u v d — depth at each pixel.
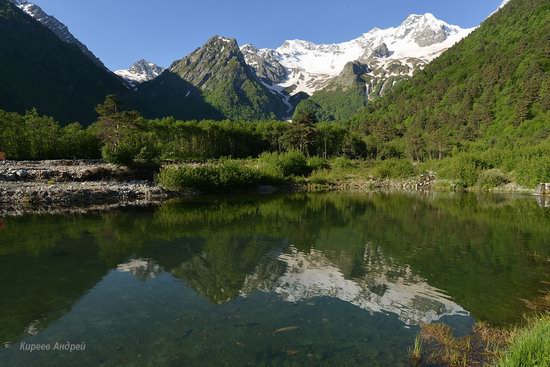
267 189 58.84
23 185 39.22
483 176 64.94
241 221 29.81
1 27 193.50
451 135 137.88
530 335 8.48
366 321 11.27
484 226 28.41
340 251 20.23
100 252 19.42
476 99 150.62
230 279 15.27
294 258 18.70
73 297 13.12
